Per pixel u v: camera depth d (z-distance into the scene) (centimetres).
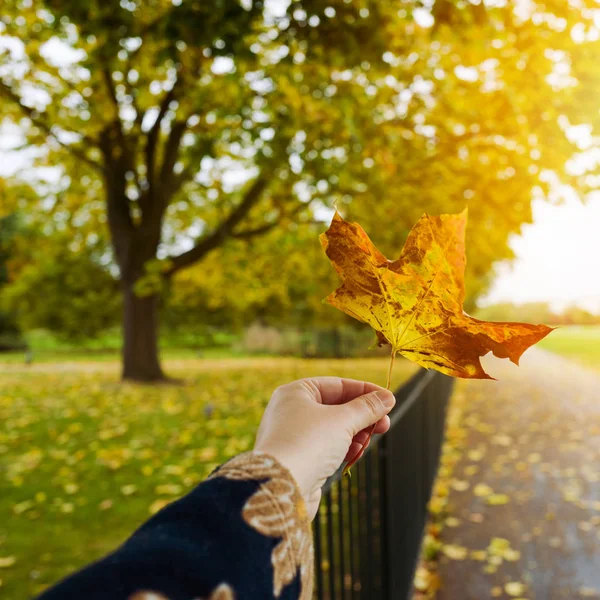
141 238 1353
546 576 387
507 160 802
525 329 62
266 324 3378
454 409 1177
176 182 1330
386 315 70
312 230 1348
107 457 622
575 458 716
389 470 282
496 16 545
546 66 667
